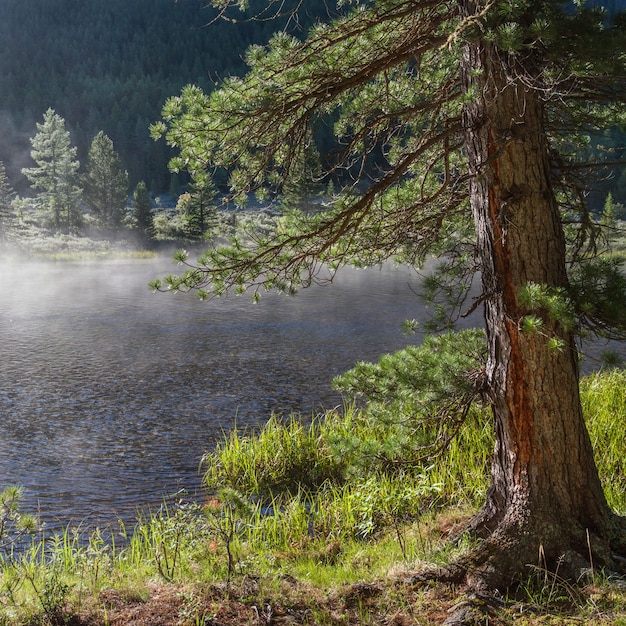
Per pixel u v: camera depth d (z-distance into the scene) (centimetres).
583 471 546
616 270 511
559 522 536
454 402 617
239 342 2302
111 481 1054
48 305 3334
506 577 520
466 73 552
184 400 1577
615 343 2020
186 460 1159
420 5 579
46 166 9519
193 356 2081
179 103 613
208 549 667
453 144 664
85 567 626
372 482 841
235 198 653
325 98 601
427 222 659
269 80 607
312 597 538
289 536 784
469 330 693
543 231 530
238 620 499
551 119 625
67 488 1022
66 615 497
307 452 1098
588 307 469
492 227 538
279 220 666
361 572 593
